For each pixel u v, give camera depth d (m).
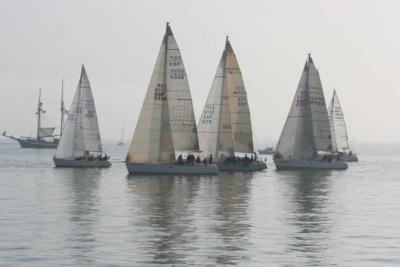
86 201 68.00
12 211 58.78
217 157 122.31
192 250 40.38
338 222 53.53
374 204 68.38
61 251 39.69
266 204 66.94
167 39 109.56
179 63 110.19
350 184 98.44
